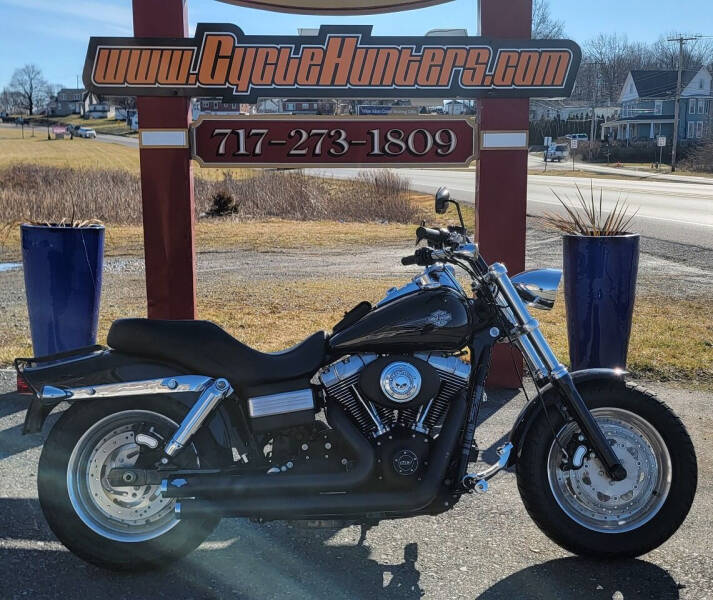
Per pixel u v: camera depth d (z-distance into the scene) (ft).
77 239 19.40
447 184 123.95
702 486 15.26
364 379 11.88
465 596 11.64
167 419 12.16
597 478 12.59
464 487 12.07
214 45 19.97
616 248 18.48
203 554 12.85
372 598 11.57
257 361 12.12
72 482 11.92
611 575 12.21
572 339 19.21
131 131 406.21
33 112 565.12
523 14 20.39
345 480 11.75
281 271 42.52
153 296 20.98
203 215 71.56
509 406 19.99
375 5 21.88
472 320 12.26
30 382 11.80
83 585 11.80
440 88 20.47
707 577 12.14
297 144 20.90
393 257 48.44
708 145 205.87
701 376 22.24
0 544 12.90
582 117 340.59
